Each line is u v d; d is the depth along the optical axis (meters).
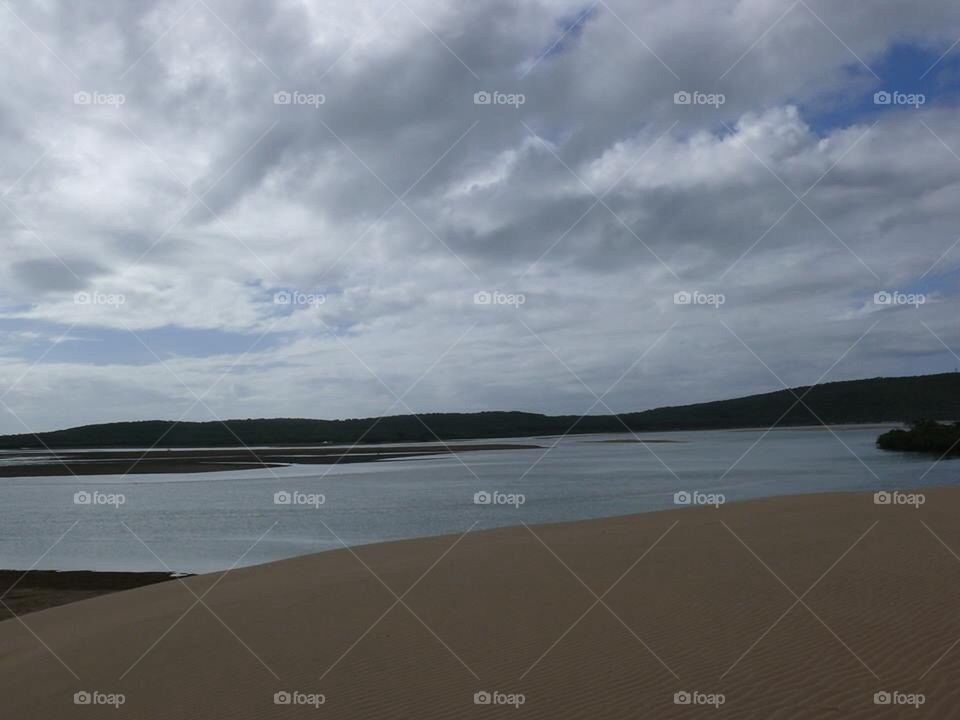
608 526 19.44
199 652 10.05
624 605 10.58
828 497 22.59
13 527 33.75
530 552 15.61
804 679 7.58
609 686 7.77
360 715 7.57
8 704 9.01
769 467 59.62
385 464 74.88
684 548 14.70
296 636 10.33
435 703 7.70
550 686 7.90
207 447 123.62
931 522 16.45
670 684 7.71
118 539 30.08
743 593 10.75
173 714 8.02
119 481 57.72
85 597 20.20
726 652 8.45
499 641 9.41
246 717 7.74
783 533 15.81
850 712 6.83
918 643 8.31
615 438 145.38
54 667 10.35
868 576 11.33
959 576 11.13
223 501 42.28
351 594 12.59
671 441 122.12
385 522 33.50
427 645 9.47
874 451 76.25
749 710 7.02
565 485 49.34
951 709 6.79
